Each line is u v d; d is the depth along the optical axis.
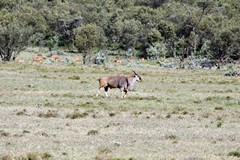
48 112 92.50
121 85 119.31
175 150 64.38
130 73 199.62
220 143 70.25
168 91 136.50
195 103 114.12
